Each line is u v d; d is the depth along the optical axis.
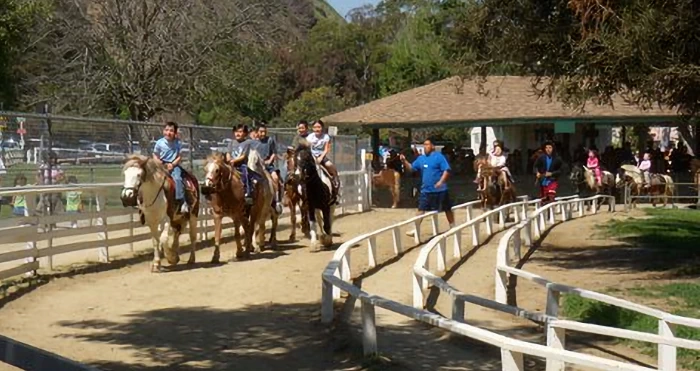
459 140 57.75
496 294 13.92
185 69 32.66
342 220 27.30
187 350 10.38
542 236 23.77
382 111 35.94
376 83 63.72
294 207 20.67
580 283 16.14
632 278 16.78
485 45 18.30
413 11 52.91
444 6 24.67
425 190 21.89
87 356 9.96
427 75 53.16
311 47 63.03
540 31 17.36
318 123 19.25
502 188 26.69
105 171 18.30
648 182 33.28
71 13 32.81
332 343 10.74
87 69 32.62
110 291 13.87
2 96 33.78
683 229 25.45
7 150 15.43
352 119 35.72
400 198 35.38
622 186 33.66
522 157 38.78
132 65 32.47
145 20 32.47
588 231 25.06
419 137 59.97
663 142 54.31
